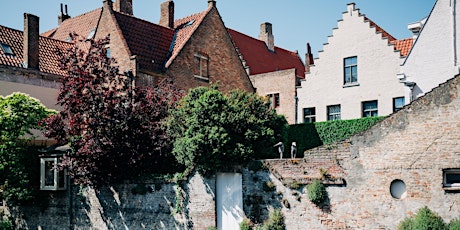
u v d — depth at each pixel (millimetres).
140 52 26094
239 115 18531
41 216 23625
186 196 19281
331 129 25734
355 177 16219
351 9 28172
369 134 16125
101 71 20734
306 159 17141
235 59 30578
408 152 15508
